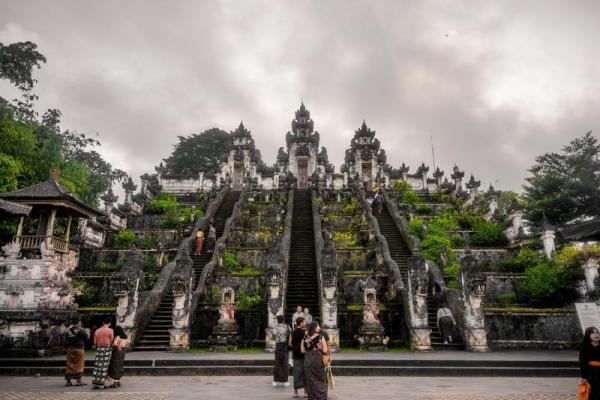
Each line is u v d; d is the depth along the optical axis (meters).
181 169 57.25
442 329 15.23
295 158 46.09
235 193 34.25
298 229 24.48
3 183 17.66
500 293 19.61
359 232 24.08
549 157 32.16
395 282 17.33
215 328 14.41
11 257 13.93
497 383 9.70
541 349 14.63
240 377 10.69
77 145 29.80
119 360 9.23
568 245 20.59
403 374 11.05
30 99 25.00
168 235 25.97
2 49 24.48
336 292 14.88
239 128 46.50
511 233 24.72
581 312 12.45
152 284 19.33
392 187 36.97
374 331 14.50
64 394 8.24
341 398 7.76
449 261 21.02
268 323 14.59
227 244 22.70
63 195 14.24
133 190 36.06
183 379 10.31
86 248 23.23
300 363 7.91
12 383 9.71
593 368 5.84
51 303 13.88
